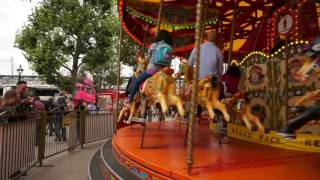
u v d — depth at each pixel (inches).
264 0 505.7
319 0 363.9
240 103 279.4
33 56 1095.6
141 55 335.6
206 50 251.4
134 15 448.8
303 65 169.9
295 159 210.1
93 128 621.6
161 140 294.7
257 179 156.9
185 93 247.4
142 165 202.2
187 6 477.1
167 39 257.9
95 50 1143.0
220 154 226.1
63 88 1136.8
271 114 305.3
